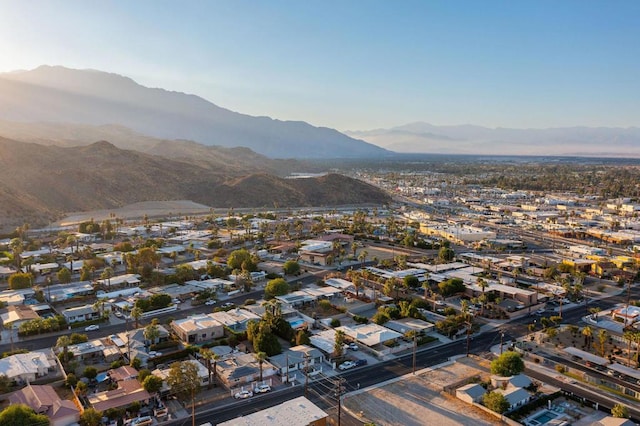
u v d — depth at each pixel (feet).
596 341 421.18
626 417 283.38
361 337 407.23
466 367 368.48
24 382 330.54
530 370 365.40
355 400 315.58
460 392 318.04
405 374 356.18
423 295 558.56
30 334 421.18
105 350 379.76
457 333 434.30
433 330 446.60
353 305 515.91
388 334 412.36
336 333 388.37
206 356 334.85
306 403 290.35
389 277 603.67
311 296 524.52
